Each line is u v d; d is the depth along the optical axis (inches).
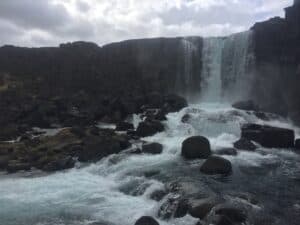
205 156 876.0
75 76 1860.2
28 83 1829.5
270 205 602.9
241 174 767.1
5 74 1872.5
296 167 822.5
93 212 614.5
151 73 1756.9
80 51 1903.3
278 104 1427.2
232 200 601.6
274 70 1461.6
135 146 983.6
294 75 1378.0
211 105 1521.9
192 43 1728.6
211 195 613.6
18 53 1935.3
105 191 721.0
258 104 1480.1
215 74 1673.2
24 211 622.8
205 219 519.8
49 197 688.4
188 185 668.1
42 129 1384.1
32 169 903.7
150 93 1569.9
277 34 1466.5
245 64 1568.7
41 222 581.3
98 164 891.4
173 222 557.3
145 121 1185.4
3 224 575.2
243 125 1077.8
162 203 614.2
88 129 1181.7
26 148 1043.3
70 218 593.3
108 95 1722.4
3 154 1003.3
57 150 994.1
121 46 1841.8
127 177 780.0
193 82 1716.3
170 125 1175.0
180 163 842.8
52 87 1841.8
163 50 1769.2
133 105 1494.8
